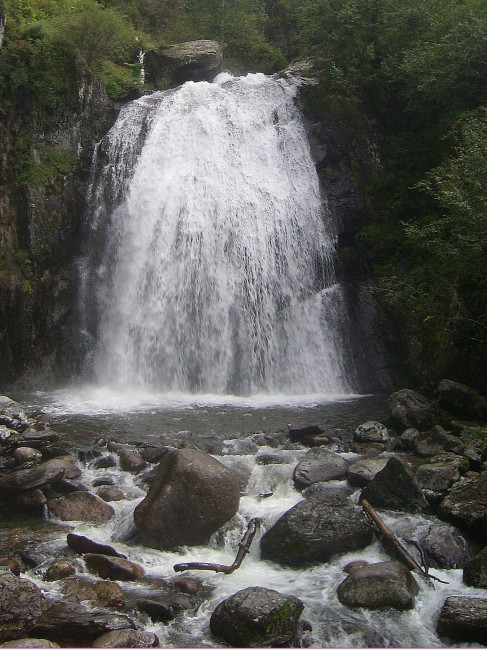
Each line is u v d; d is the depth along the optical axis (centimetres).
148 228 1859
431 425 1252
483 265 1464
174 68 2384
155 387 1752
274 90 2094
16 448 1098
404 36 2048
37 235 1850
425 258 1727
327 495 891
